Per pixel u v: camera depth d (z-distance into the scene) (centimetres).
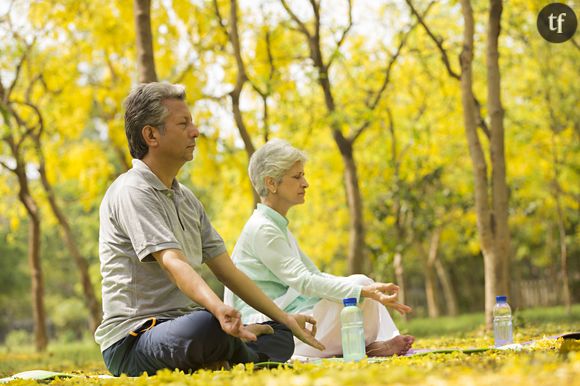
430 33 1118
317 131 1658
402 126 1842
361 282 551
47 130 1650
